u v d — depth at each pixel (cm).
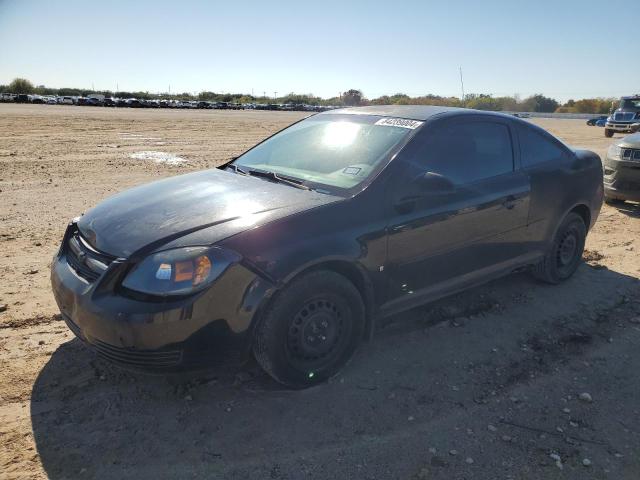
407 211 339
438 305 441
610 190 787
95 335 274
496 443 275
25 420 282
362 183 332
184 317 264
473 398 314
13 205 760
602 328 409
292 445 270
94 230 311
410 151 354
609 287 489
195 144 1764
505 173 415
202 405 300
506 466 259
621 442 279
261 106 7875
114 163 1230
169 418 288
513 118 441
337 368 327
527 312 432
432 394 317
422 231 348
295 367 307
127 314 261
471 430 285
